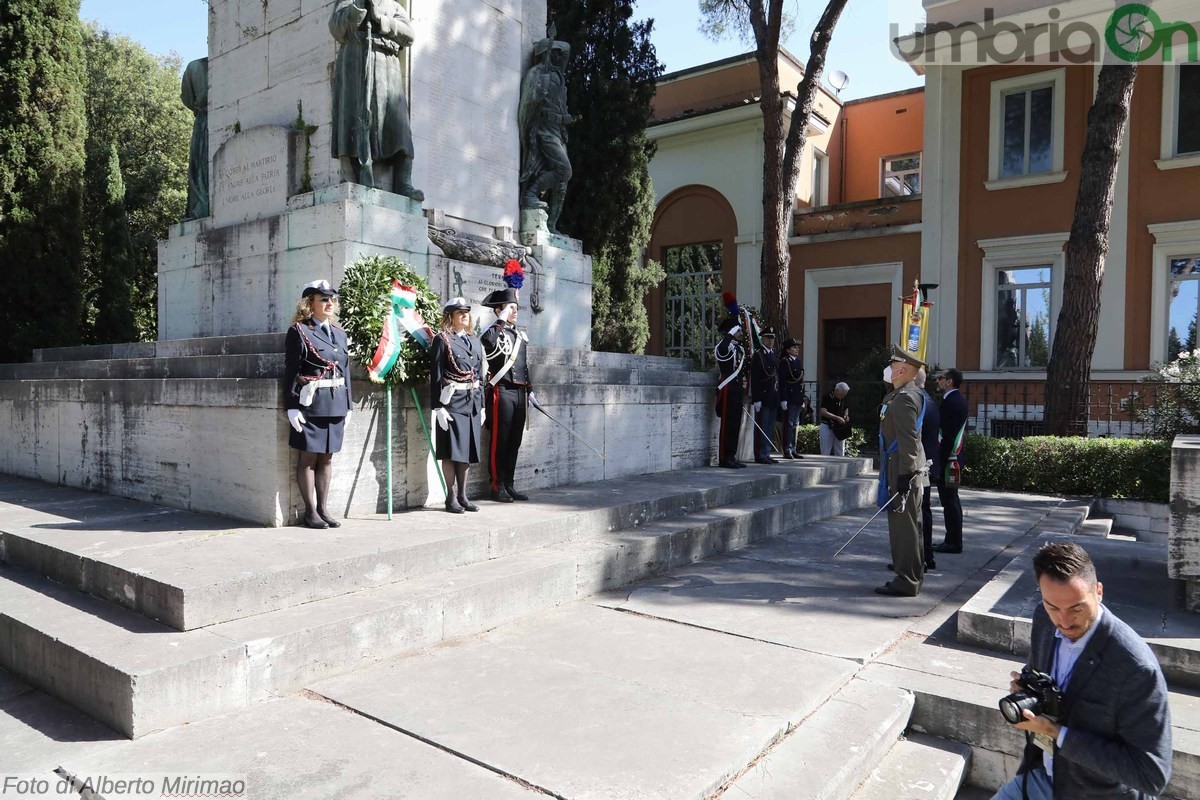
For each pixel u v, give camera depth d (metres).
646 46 17.48
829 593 6.50
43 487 8.30
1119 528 12.03
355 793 3.21
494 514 6.84
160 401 7.08
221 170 10.21
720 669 4.67
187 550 5.26
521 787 3.27
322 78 9.27
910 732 4.42
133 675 3.71
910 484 6.32
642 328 17.94
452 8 10.20
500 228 10.88
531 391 7.80
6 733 3.81
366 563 5.20
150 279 22.67
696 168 24.03
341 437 6.12
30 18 12.79
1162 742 2.50
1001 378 18.88
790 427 12.84
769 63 16.53
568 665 4.71
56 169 13.05
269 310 9.21
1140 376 17.22
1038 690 2.70
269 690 4.21
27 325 12.83
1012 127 19.19
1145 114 17.34
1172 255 17.19
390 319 6.53
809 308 22.02
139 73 26.83
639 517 7.64
